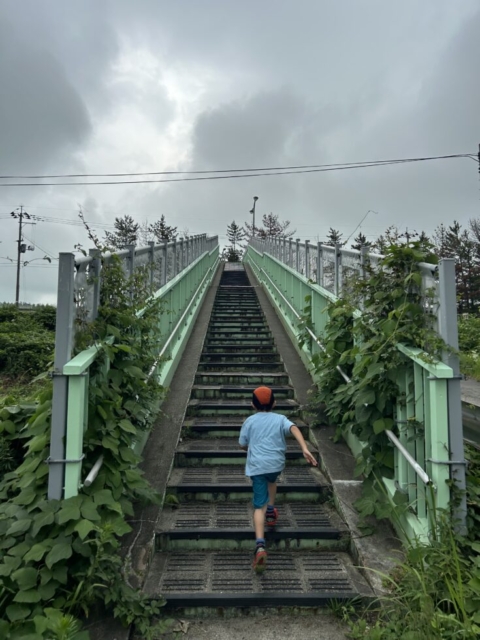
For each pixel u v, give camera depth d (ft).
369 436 13.08
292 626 9.54
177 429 18.04
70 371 9.68
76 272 10.61
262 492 11.53
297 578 10.79
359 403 12.79
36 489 9.90
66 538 8.93
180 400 20.89
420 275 11.55
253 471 11.64
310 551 12.13
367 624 9.43
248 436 12.28
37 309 59.06
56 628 7.68
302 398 21.11
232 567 11.30
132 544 11.50
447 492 10.11
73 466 9.61
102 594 9.23
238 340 33.04
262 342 33.04
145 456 15.92
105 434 10.84
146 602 9.76
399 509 11.23
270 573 11.02
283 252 42.45
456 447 10.22
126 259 15.98
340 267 20.26
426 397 10.90
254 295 52.13
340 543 12.22
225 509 13.78
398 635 8.51
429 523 10.39
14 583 8.66
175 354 25.59
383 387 12.28
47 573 8.60
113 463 10.91
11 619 8.11
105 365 12.43
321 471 15.87
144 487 11.17
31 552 8.61
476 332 48.08
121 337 12.60
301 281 30.66
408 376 11.96
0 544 9.20
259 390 13.01
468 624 7.75
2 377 34.06
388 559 11.07
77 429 9.73
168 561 11.54
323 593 10.03
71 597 8.80
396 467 12.48
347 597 9.96
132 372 12.86
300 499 14.42
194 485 14.38
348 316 17.57
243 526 12.57
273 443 11.93
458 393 10.30
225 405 20.57
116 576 9.41
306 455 11.55
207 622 9.68
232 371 26.21
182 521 12.88
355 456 15.99
